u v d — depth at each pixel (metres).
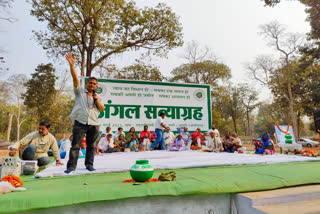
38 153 4.48
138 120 10.59
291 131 10.21
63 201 2.04
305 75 28.23
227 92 42.19
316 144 24.83
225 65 34.66
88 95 3.59
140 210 2.26
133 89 10.71
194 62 34.28
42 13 13.89
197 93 11.55
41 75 25.05
